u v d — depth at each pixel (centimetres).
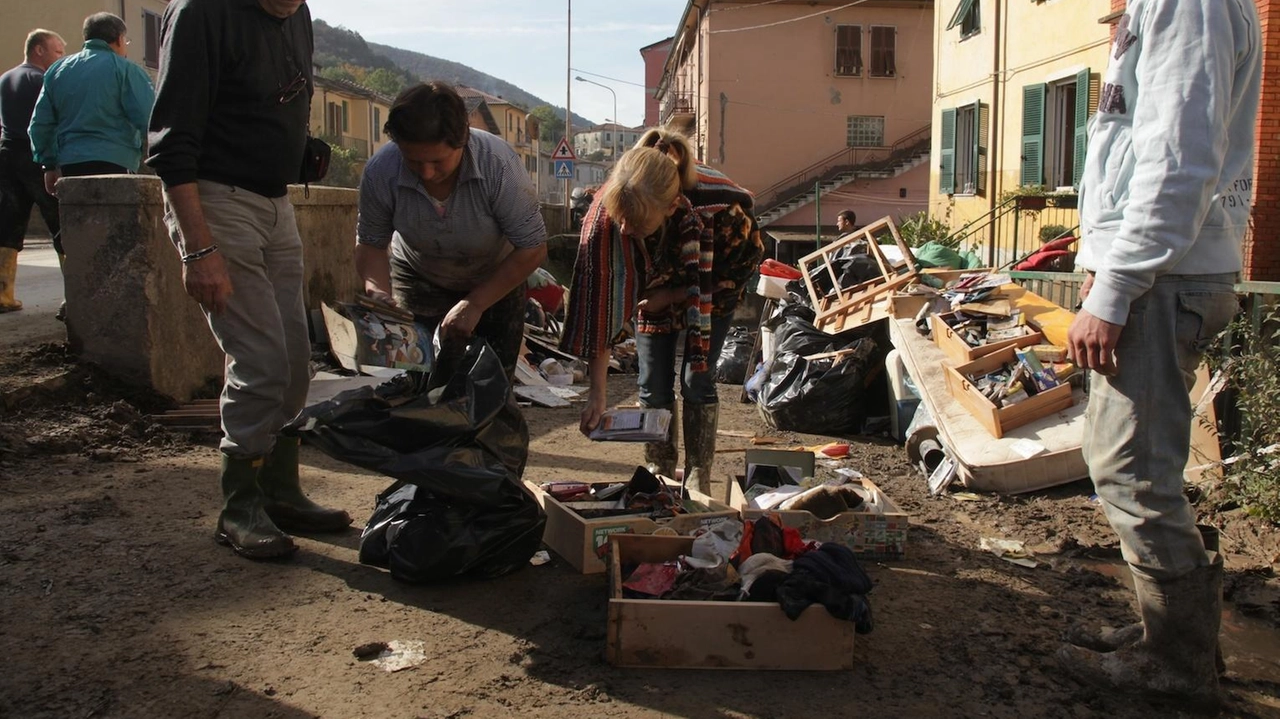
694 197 397
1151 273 251
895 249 838
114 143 663
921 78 3500
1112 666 284
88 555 352
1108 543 429
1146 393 263
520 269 372
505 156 370
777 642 293
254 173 351
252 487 368
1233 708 280
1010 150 1886
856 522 392
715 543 337
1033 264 1196
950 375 582
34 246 1739
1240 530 443
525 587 351
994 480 511
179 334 580
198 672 276
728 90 3488
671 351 439
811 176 3522
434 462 332
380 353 347
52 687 262
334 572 354
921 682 289
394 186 367
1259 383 462
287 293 378
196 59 325
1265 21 996
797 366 693
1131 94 264
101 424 507
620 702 271
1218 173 244
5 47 3172
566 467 538
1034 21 1772
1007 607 351
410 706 264
